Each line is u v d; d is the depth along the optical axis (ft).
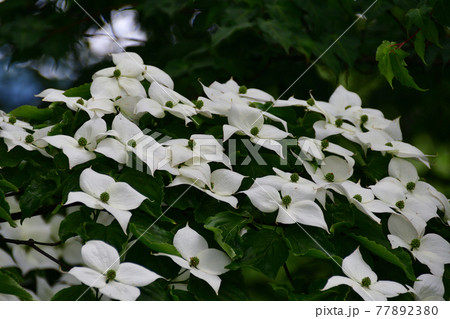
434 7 4.09
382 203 3.52
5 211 3.33
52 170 3.47
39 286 4.12
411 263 3.41
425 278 3.40
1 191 3.35
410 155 3.76
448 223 3.66
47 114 3.80
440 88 5.45
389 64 4.00
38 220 4.28
